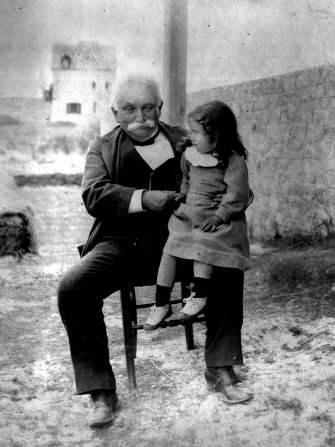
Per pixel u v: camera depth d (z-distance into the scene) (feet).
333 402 11.27
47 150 53.83
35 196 40.24
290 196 26.43
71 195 41.91
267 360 13.73
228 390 11.63
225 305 11.57
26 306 19.02
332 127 23.91
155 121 11.76
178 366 13.75
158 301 11.42
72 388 13.10
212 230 10.94
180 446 10.30
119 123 12.04
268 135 28.02
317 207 24.77
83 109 53.26
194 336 15.80
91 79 49.70
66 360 14.57
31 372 13.99
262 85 28.35
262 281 20.71
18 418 11.72
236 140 11.22
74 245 27.86
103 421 11.09
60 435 11.05
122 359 14.40
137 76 11.89
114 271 11.66
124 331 12.41
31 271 23.18
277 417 10.91
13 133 54.13
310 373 12.53
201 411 11.43
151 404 11.95
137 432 10.89
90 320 11.19
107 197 11.41
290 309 17.63
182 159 11.56
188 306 11.21
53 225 31.91
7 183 35.55
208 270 11.00
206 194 11.14
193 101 33.78
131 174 11.87
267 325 16.28
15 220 25.50
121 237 11.92
